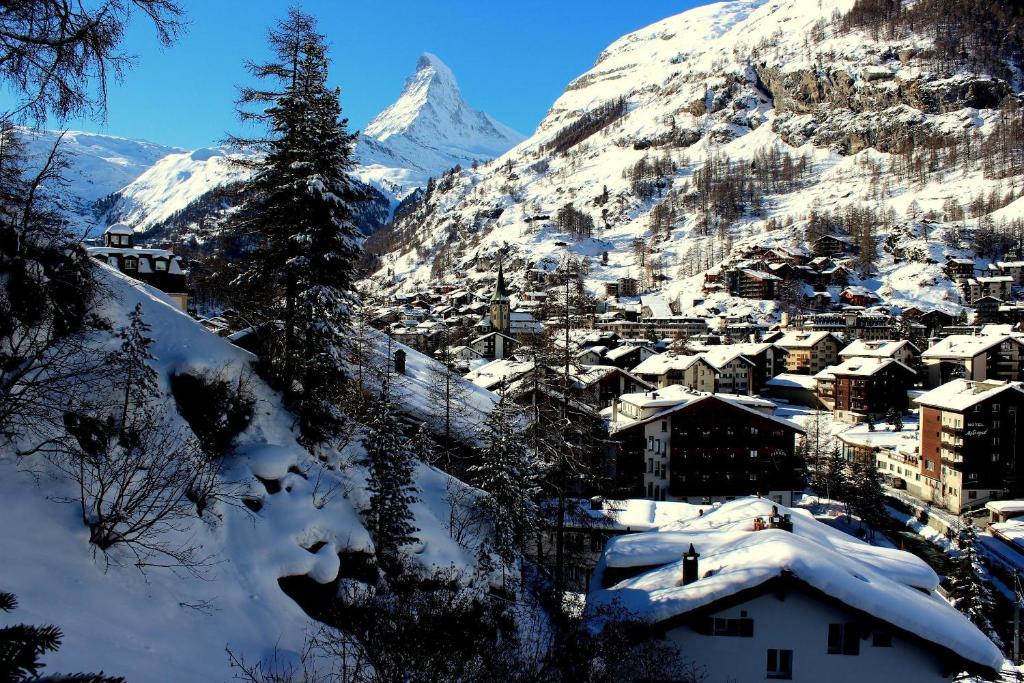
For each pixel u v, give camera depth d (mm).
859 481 65812
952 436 67438
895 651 18938
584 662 16797
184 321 25484
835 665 18953
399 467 23344
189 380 22453
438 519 28094
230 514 19125
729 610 19109
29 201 17859
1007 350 104062
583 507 39781
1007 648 43344
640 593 20234
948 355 107500
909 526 65500
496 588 25984
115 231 57812
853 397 101438
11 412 14258
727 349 116438
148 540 15602
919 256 194750
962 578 43250
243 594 17078
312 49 24156
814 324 157250
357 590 19984
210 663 13539
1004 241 194625
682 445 59719
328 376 24969
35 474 14688
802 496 72562
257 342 27188
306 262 23672
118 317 22109
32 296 17984
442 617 14992
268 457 21719
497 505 29219
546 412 32688
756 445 60000
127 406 18594
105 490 14711
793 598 19094
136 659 11859
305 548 20141
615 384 76500
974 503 65750
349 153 25469
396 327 130750
